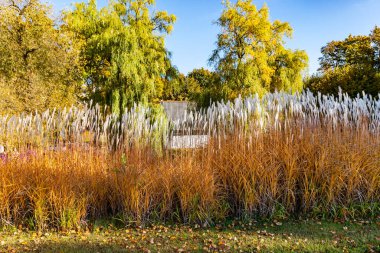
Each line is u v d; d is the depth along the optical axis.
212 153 5.42
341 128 5.81
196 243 4.08
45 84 12.52
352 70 18.70
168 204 4.95
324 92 18.12
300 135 5.44
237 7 15.48
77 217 4.66
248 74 14.53
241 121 5.61
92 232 4.57
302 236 4.24
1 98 10.00
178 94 32.94
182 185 4.90
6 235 4.42
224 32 15.59
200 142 5.56
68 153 5.42
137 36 13.74
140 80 12.22
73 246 4.00
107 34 12.81
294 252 3.68
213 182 4.88
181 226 4.73
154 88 12.79
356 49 26.05
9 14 12.76
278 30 17.22
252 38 15.62
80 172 5.09
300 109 5.69
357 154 5.23
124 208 4.93
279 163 5.21
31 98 11.41
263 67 15.31
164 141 5.64
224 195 5.12
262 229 4.57
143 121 5.66
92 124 5.61
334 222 4.75
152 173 5.11
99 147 5.64
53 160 5.28
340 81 17.98
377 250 3.68
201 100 15.07
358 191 5.07
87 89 14.43
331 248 3.77
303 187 5.14
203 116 5.56
